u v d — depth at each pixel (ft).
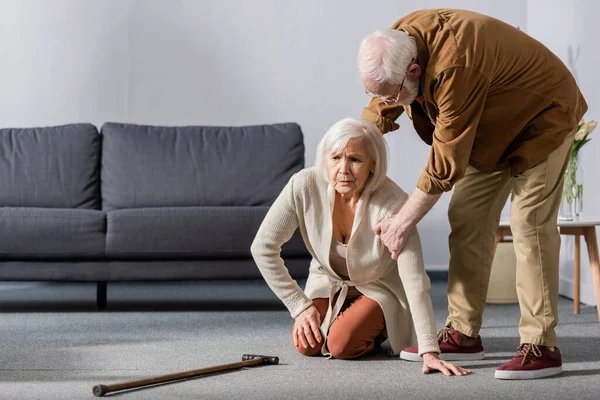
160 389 8.94
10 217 14.83
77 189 17.20
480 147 9.71
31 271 15.02
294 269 15.06
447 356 10.49
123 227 14.98
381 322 10.59
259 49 19.63
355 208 10.37
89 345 11.75
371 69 8.89
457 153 9.02
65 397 8.62
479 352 10.59
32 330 13.08
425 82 8.95
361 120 10.18
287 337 12.41
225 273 15.25
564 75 9.64
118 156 17.44
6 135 17.57
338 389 8.94
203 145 17.65
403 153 19.67
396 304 10.65
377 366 10.16
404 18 9.46
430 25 9.04
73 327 13.41
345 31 19.75
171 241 15.02
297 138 17.87
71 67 19.33
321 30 19.70
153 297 17.49
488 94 9.37
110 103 19.42
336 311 10.68
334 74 19.75
